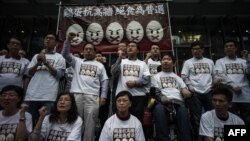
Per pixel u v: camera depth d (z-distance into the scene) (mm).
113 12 5551
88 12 5574
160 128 3188
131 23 5449
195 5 9430
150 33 5348
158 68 4293
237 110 3926
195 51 4289
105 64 4656
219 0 9328
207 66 4188
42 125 2982
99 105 3719
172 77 3850
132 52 4031
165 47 5223
